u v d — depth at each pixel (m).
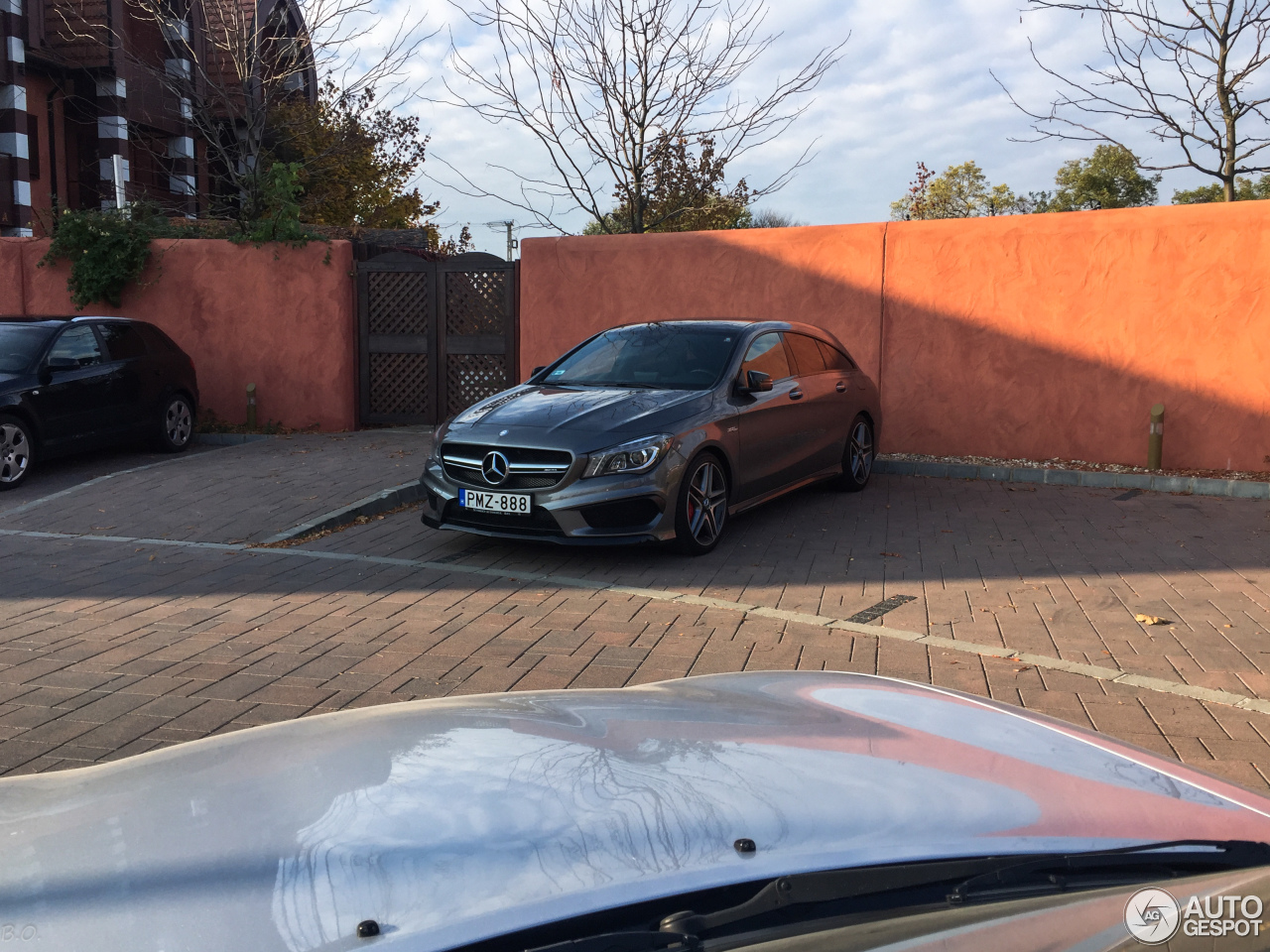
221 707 4.14
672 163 13.65
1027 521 8.20
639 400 6.99
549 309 11.98
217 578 6.25
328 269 12.47
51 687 4.34
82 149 21.53
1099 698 4.34
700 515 6.93
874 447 9.65
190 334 12.82
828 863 1.18
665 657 4.84
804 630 5.32
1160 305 10.03
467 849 1.15
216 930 0.99
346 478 9.19
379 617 5.46
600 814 1.25
